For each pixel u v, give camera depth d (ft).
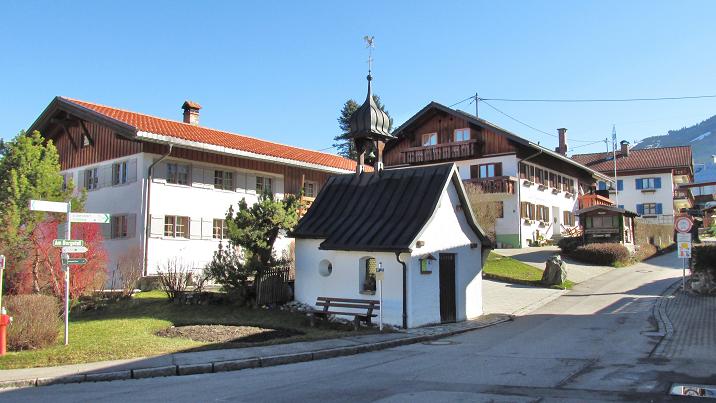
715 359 33.71
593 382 28.19
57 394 28.63
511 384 28.27
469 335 48.67
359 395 26.66
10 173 56.49
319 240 56.85
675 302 62.75
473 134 132.77
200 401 26.32
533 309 64.64
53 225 56.80
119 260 73.41
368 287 54.13
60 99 82.99
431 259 53.67
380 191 59.06
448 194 57.52
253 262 55.98
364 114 62.39
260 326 49.29
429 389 27.53
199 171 81.30
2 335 37.06
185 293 60.70
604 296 71.72
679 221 69.87
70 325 49.01
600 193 200.95
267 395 27.25
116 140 80.07
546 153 134.51
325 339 44.09
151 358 36.50
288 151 99.96
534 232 134.31
